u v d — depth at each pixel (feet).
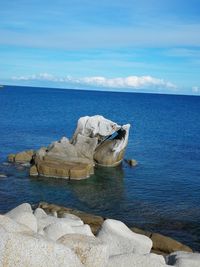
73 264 29.99
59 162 165.48
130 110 586.86
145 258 37.88
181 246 84.02
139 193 141.18
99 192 142.10
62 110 520.83
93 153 188.75
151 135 305.32
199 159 209.36
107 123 197.16
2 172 162.81
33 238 29.43
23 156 183.01
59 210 110.11
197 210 121.80
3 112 440.86
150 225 108.27
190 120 455.22
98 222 98.53
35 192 138.72
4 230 28.89
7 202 126.00
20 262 27.91
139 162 197.57
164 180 160.56
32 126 325.42
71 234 36.68
